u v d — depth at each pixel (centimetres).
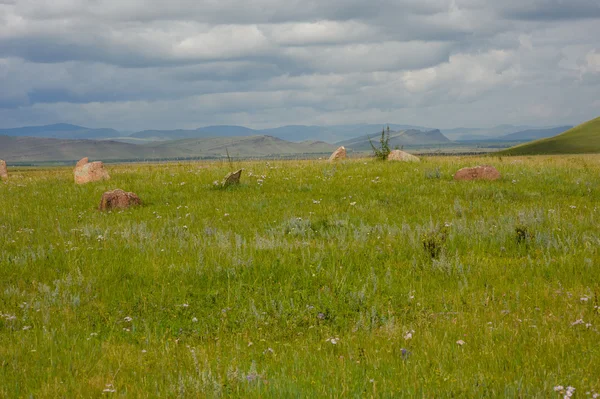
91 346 674
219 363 602
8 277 991
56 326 758
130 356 639
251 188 2041
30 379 563
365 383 515
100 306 854
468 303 809
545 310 759
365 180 2111
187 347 667
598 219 1358
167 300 873
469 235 1216
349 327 754
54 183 2470
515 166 2456
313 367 584
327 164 2698
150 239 1252
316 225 1405
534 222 1308
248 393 507
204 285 949
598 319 695
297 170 2466
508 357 579
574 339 625
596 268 945
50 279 987
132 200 1775
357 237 1216
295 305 845
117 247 1182
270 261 1037
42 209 1761
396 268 1012
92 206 1805
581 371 524
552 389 487
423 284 922
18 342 680
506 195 1777
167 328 772
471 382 508
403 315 780
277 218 1518
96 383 552
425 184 1997
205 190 2039
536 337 634
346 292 884
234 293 898
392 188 1936
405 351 595
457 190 1866
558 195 1778
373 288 902
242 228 1406
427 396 482
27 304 828
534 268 979
